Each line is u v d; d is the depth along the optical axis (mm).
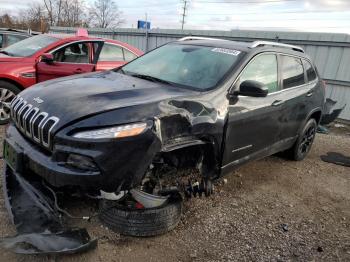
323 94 5723
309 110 5281
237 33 12180
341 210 4266
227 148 3592
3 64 5730
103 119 2652
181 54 4191
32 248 2512
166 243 3072
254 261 3020
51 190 2812
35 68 5809
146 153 2711
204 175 3484
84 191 2709
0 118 5730
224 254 3059
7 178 3217
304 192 4633
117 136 2598
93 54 6660
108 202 2973
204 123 3180
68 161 2596
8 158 3045
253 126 3926
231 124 3551
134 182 2723
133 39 16125
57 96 3016
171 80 3740
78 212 3219
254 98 3891
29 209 2941
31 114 2912
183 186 3240
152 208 2998
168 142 2936
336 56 10117
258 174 4988
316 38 10391
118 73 4070
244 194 4270
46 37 6785
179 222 3389
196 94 3342
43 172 2654
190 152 3266
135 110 2787
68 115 2697
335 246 3414
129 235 3012
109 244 2932
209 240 3221
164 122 2883
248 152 4020
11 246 2543
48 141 2691
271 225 3643
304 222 3818
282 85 4566
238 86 3709
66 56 6422
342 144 7449
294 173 5234
